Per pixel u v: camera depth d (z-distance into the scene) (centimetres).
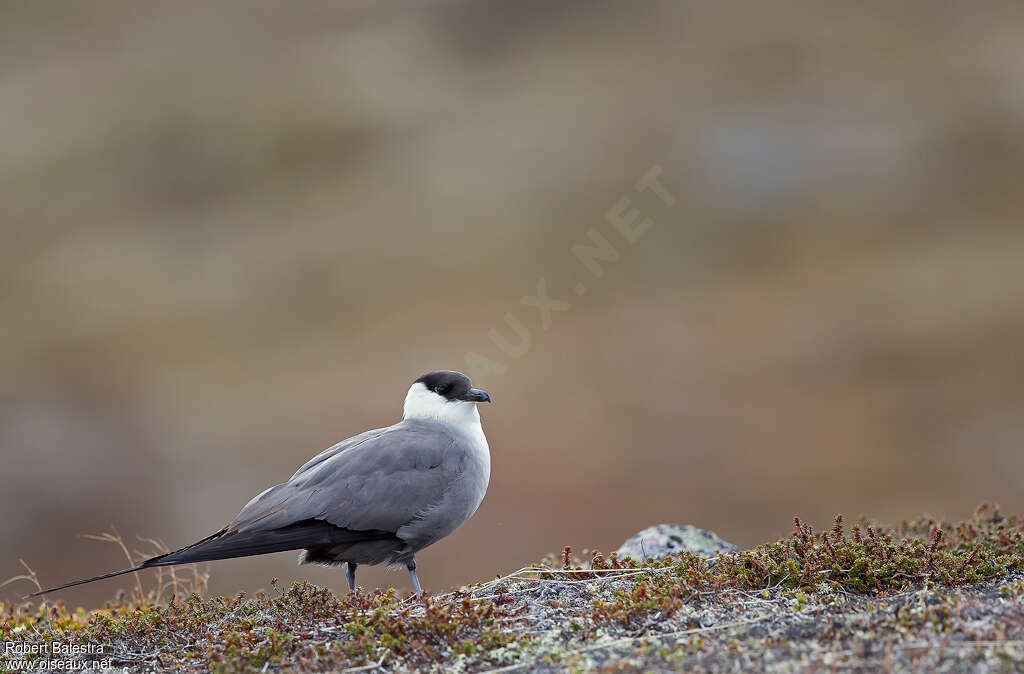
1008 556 759
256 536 834
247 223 3869
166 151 4441
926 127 3603
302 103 4622
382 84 4684
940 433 2239
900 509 1961
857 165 3588
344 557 884
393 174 3919
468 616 709
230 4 5978
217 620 761
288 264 3456
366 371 2661
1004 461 2081
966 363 2464
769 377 2541
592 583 788
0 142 4709
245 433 2327
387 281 3238
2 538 1858
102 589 1683
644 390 2486
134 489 2041
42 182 4322
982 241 3108
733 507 2012
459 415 948
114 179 4275
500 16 5175
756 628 662
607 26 4906
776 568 740
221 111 4553
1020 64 4006
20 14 6197
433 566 1766
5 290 3469
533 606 746
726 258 3216
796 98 3834
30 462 2073
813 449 2222
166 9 6112
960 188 3441
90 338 3028
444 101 4522
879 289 2927
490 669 645
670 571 780
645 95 4022
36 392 2506
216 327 3073
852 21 4516
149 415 2381
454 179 3766
